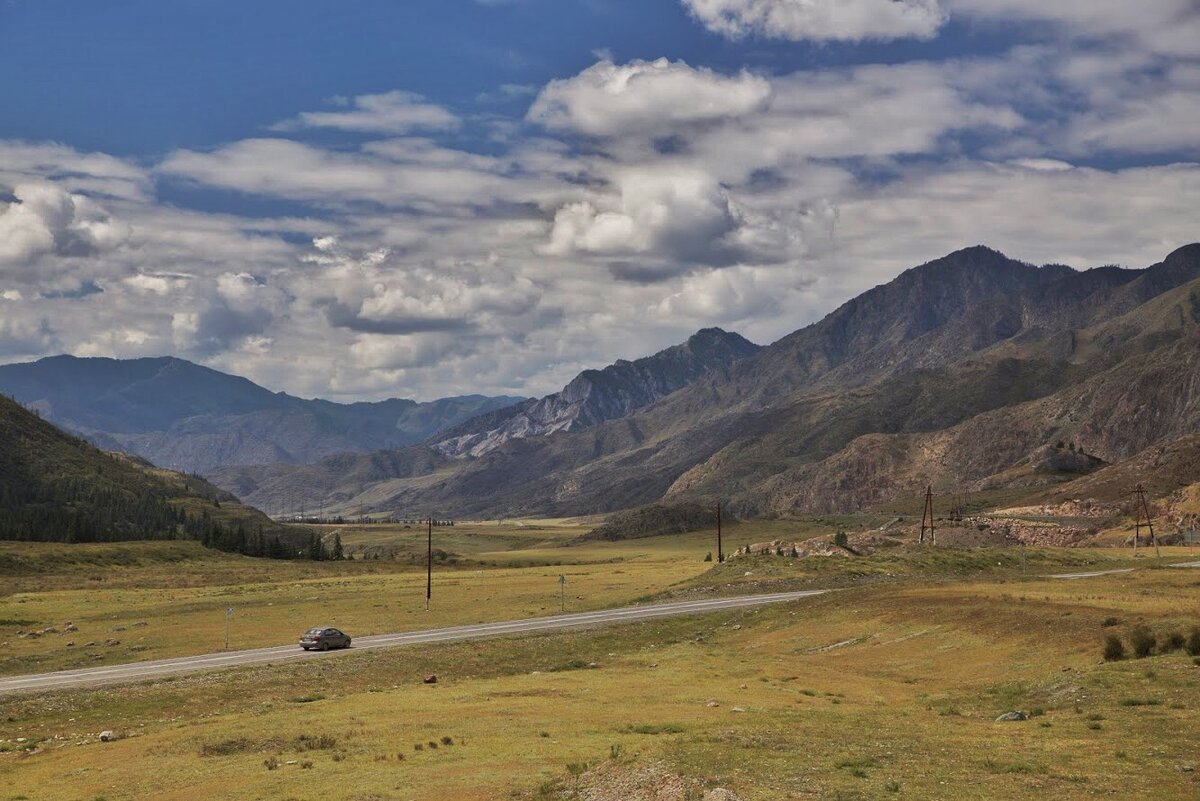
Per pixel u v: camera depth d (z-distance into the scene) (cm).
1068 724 3819
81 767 4325
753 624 9138
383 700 5669
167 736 4909
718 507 17662
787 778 2947
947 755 3300
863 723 4112
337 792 3247
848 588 11344
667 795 2803
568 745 3903
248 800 3253
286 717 5156
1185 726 3584
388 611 12112
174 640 9925
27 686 7350
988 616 7106
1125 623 6109
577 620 10525
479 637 9338
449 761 3684
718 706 4906
